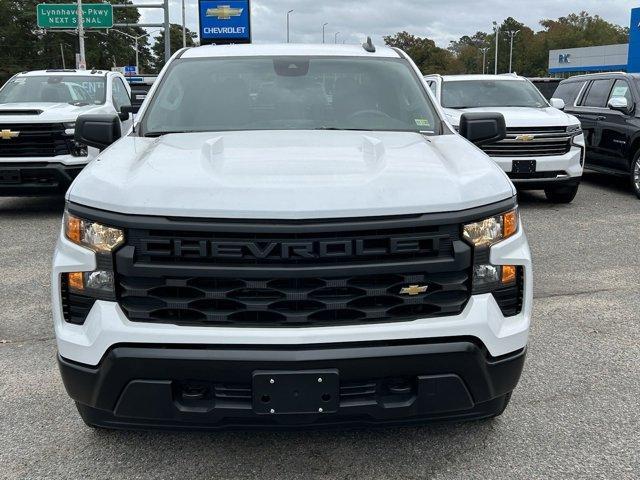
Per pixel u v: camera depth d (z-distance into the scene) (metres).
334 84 4.03
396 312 2.59
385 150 3.07
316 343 2.51
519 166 8.94
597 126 10.70
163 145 3.21
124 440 3.23
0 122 8.28
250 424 2.61
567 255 6.82
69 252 2.66
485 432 3.28
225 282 2.53
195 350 2.51
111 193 2.61
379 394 2.60
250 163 2.84
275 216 2.46
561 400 3.63
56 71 10.69
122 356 2.53
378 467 3.00
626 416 3.46
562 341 4.49
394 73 4.16
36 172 8.38
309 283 2.52
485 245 2.64
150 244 2.52
